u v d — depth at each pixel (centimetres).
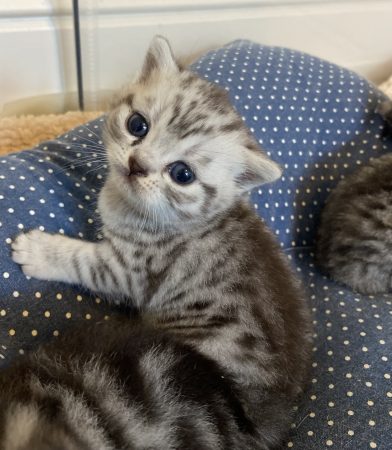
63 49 35
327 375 20
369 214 27
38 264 18
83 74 36
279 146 28
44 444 12
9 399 13
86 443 12
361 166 30
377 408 19
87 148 23
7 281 18
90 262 19
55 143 23
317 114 29
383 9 42
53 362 14
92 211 21
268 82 29
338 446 18
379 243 26
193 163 19
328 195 29
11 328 17
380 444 18
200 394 15
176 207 19
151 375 15
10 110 36
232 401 16
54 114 36
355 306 24
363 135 31
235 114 21
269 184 27
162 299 20
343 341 22
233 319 19
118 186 19
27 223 19
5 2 32
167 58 21
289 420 18
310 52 41
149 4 34
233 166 20
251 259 20
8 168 20
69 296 19
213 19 37
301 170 28
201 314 19
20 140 34
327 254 27
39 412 12
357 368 20
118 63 36
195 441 14
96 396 13
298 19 39
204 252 20
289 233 28
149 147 19
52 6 33
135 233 20
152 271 20
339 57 43
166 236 20
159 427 14
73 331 16
